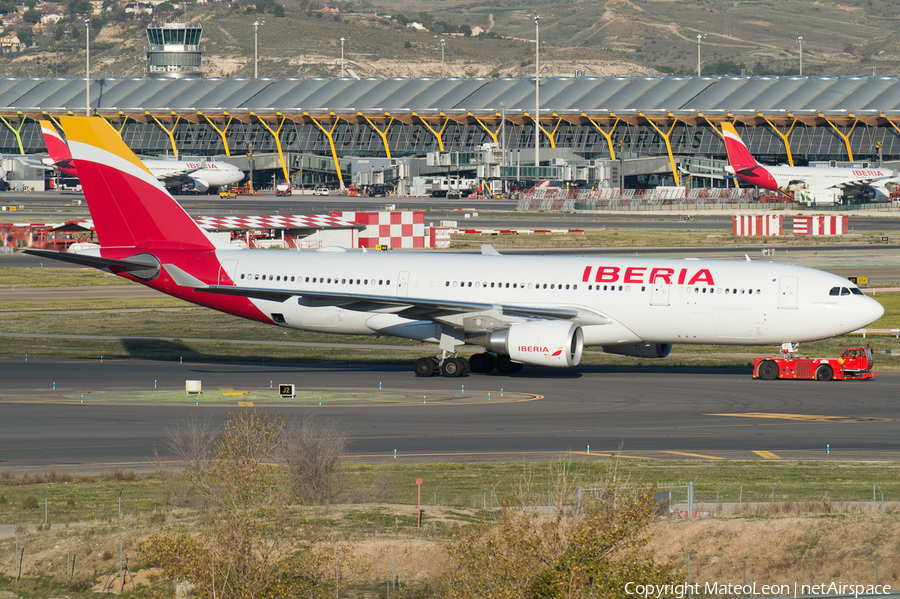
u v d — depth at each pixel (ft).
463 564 280.51
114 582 310.04
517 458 473.67
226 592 279.08
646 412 587.68
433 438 518.78
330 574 303.27
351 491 398.21
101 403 608.60
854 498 394.93
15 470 451.94
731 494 400.47
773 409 596.70
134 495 400.06
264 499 330.95
